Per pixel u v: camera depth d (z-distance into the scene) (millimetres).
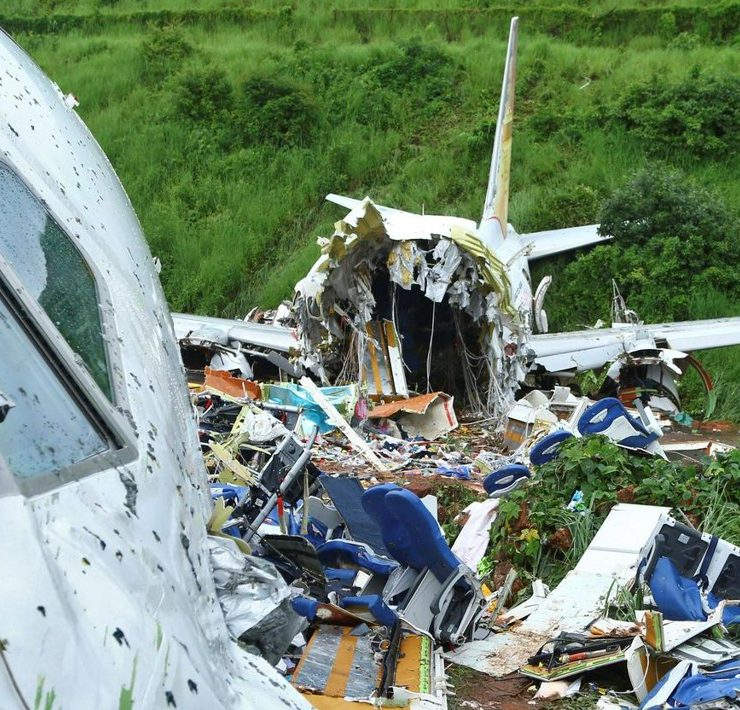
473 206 26469
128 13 40219
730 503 7695
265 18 39094
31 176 3061
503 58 33625
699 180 25359
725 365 18406
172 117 31031
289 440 6039
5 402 1787
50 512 1748
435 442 13758
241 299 24578
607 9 38062
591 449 8000
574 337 16906
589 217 24641
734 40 34562
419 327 16781
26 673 1379
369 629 5266
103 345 2553
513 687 5113
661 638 5062
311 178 28219
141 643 1691
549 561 7230
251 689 2264
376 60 33531
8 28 40281
